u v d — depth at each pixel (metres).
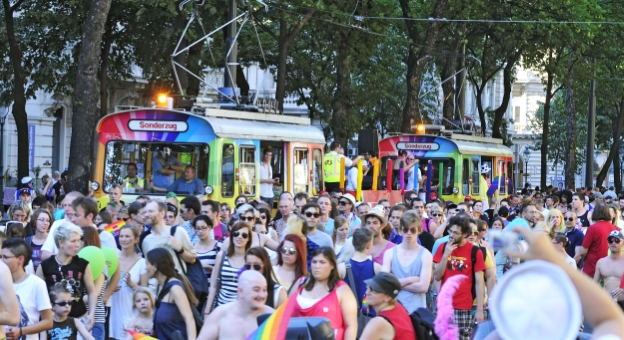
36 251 14.29
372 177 34.09
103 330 12.62
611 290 15.65
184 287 10.74
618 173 75.56
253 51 49.09
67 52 47.53
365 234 12.45
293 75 50.97
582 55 54.31
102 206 24.69
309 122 29.28
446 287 6.67
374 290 8.64
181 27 36.56
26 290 10.78
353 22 40.91
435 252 13.80
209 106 25.88
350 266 12.48
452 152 37.19
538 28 45.88
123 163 24.78
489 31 52.50
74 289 11.82
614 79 62.88
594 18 46.66
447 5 45.81
